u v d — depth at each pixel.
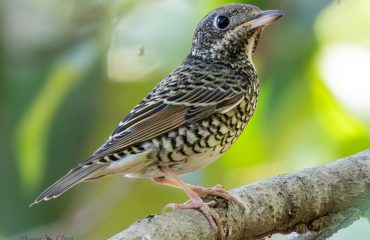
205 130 10.41
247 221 9.26
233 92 10.74
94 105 12.72
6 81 12.51
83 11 12.52
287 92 11.97
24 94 12.48
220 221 9.07
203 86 10.77
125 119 10.52
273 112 12.01
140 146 10.14
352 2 13.35
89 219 13.77
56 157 12.74
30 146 12.31
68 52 12.37
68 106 12.65
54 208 13.61
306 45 11.71
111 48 12.51
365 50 13.23
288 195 9.52
